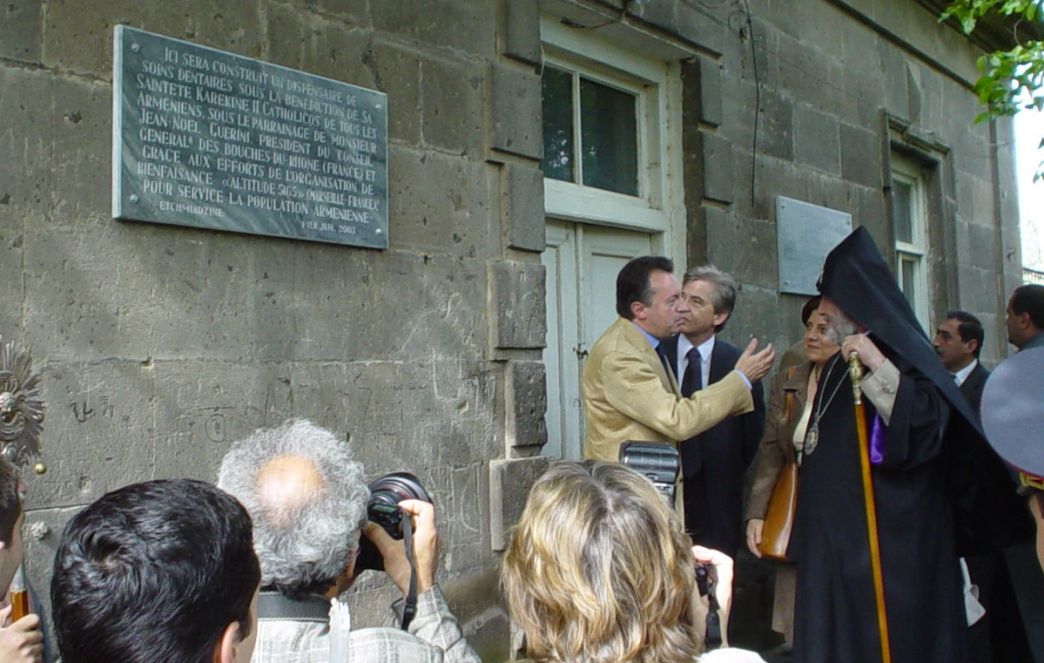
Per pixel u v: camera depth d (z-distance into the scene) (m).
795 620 3.08
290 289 3.14
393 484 1.94
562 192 4.44
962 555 3.21
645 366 3.28
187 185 2.86
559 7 4.26
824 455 3.10
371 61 3.42
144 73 2.77
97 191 2.69
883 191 6.71
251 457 1.64
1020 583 3.31
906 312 3.08
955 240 7.73
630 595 1.38
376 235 3.37
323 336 3.22
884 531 2.96
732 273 5.11
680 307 3.38
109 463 2.67
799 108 5.82
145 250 2.79
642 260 3.40
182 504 1.12
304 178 3.16
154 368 2.79
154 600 1.04
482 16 3.84
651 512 1.45
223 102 2.96
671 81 5.04
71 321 2.62
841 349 3.06
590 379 3.39
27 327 2.54
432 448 3.53
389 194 3.45
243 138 3.00
